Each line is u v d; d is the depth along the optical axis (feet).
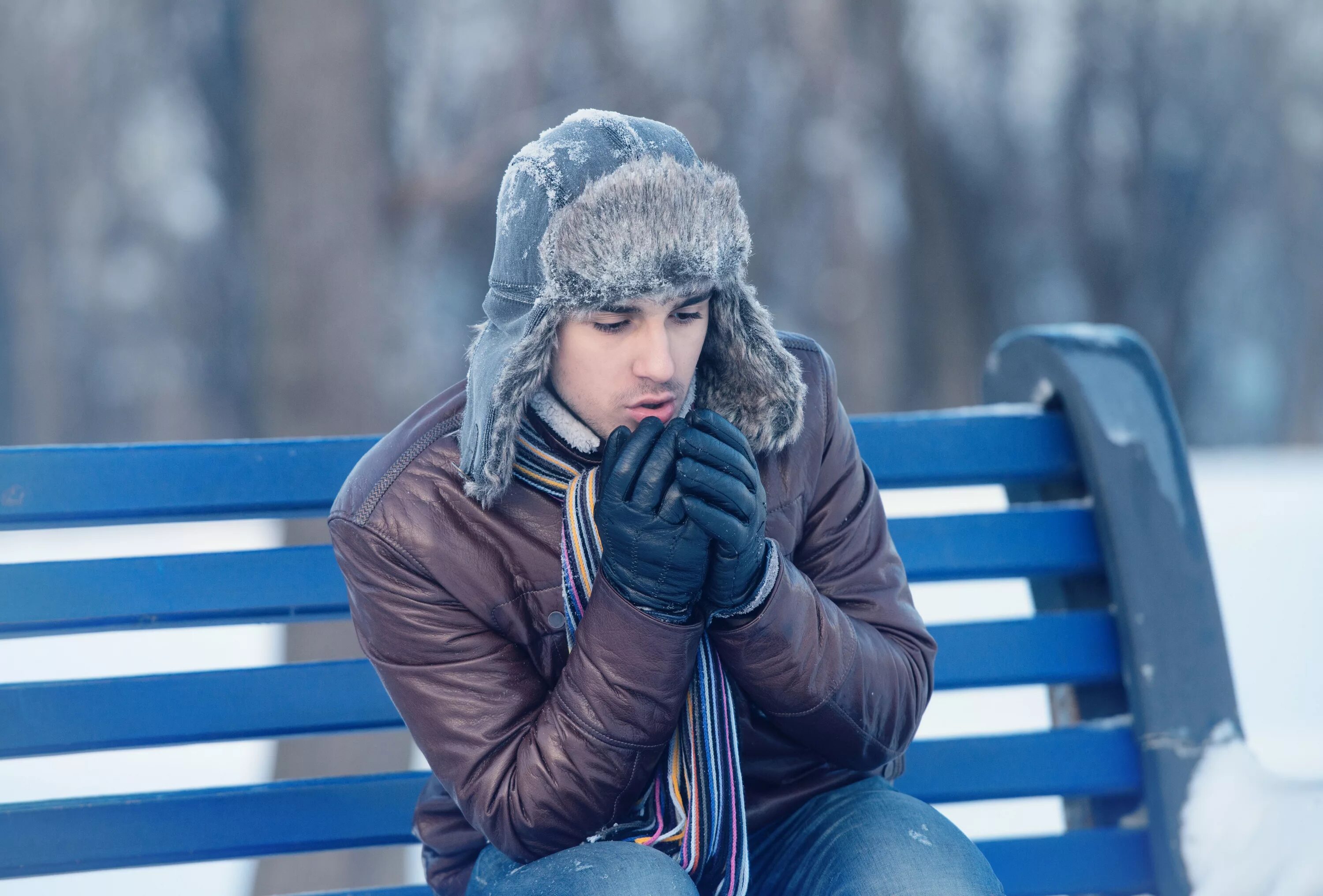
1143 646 15.33
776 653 11.32
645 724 11.06
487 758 11.44
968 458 16.31
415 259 29.04
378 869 25.21
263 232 25.34
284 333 25.02
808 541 12.73
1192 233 165.68
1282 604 42.55
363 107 25.54
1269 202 161.89
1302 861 13.88
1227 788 14.75
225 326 146.61
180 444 15.02
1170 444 16.02
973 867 11.09
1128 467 15.84
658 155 11.19
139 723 14.46
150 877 24.68
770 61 66.95
